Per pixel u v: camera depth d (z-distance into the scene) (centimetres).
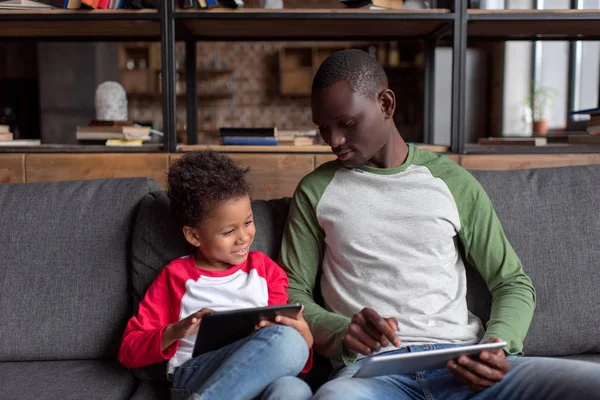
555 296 131
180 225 120
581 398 89
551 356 132
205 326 96
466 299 129
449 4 215
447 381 105
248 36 211
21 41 211
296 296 123
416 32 206
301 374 122
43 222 136
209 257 119
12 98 520
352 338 101
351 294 120
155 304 119
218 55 677
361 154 119
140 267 130
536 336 129
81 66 514
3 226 136
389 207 121
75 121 517
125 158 172
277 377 99
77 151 175
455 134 171
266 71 675
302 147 175
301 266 128
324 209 125
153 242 130
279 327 101
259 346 98
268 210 141
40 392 111
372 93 117
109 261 134
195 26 190
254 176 172
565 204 137
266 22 184
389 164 126
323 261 129
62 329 129
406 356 87
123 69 643
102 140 192
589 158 168
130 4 172
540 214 136
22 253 133
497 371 94
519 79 366
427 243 119
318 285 135
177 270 121
